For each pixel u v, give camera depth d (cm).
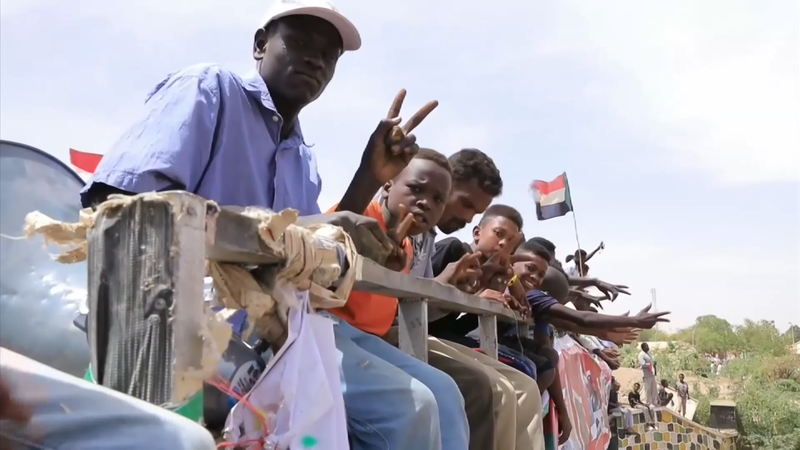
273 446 144
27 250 193
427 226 368
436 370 267
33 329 179
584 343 892
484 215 515
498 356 455
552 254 660
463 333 480
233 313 164
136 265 104
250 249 128
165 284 102
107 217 106
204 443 106
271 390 148
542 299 558
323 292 160
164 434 102
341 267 165
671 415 1486
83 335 178
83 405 104
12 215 200
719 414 2517
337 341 255
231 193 258
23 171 211
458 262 349
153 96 246
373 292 252
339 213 224
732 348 6675
